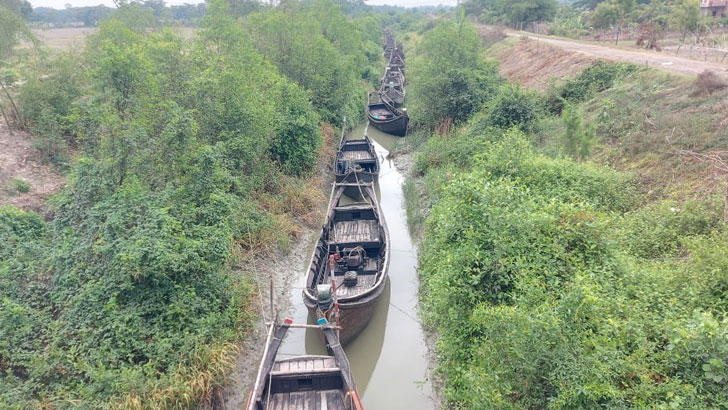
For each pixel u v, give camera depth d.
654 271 9.20
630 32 39.19
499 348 7.77
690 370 6.63
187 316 10.38
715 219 10.91
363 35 52.84
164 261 9.95
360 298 11.77
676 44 31.58
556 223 10.34
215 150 13.69
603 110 18.17
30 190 15.15
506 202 10.88
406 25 95.31
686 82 18.00
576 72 25.78
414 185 21.17
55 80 18.48
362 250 14.45
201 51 17.94
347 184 18.97
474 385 7.54
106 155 12.38
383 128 30.03
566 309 7.57
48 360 8.98
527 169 13.81
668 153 14.24
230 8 37.81
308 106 22.09
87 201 11.63
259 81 19.47
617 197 13.20
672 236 10.84
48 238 12.10
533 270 9.22
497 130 20.06
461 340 9.31
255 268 14.64
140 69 14.00
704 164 13.03
